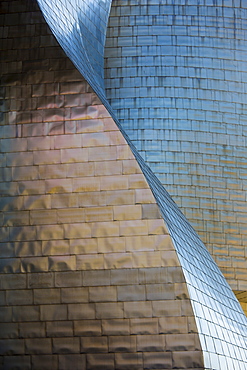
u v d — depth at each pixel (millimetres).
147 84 27797
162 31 28234
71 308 17406
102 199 18047
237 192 27391
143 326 17031
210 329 17812
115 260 17562
